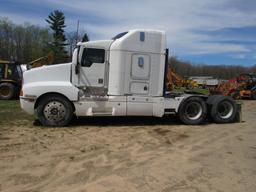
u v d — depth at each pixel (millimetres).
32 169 6191
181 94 11859
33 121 11125
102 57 10578
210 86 27344
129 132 9898
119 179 5781
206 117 12344
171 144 8508
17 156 6977
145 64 10781
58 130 9805
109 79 10602
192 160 7066
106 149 7766
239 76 25719
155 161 6906
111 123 11320
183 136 9562
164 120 12211
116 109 10594
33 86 10156
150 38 10797
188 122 11484
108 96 10570
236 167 6656
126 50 10555
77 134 9336
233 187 5594
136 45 10656
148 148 8008
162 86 11031
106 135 9344
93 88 10570
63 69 10484
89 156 7133
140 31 10711
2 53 71812
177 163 6812
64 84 10281
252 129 10961
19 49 73250
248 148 8266
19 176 5816
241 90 24766
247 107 19375
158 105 10961
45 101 10250
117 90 10555
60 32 72000
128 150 7746
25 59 72188
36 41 74250
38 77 10414
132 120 11984
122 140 8781
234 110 12180
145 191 5305
